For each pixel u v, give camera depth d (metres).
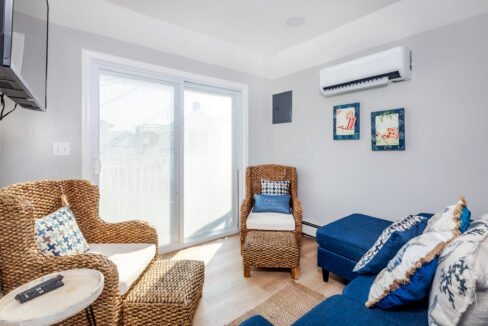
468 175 1.99
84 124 2.23
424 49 2.19
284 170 3.18
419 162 2.26
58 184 1.75
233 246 2.97
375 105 2.54
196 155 3.07
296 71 3.31
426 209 2.22
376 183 2.56
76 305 0.93
